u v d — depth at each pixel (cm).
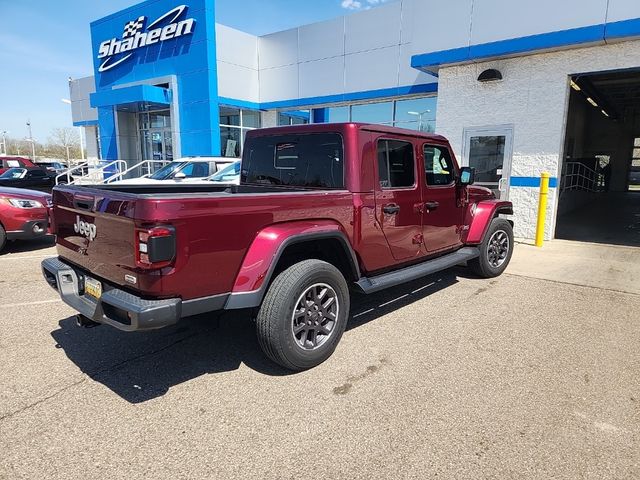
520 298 538
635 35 724
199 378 339
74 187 370
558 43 784
